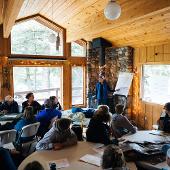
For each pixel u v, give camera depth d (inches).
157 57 235.1
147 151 105.5
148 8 142.9
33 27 282.7
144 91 262.7
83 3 206.1
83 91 317.4
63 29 294.5
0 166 84.9
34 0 214.8
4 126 163.3
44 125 170.1
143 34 228.1
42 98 299.0
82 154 104.4
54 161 96.8
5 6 167.3
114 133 139.3
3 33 248.4
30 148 152.8
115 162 79.8
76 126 130.1
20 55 273.4
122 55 271.4
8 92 267.7
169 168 90.6
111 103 280.5
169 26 193.3
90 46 299.6
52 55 292.2
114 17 111.6
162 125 148.5
